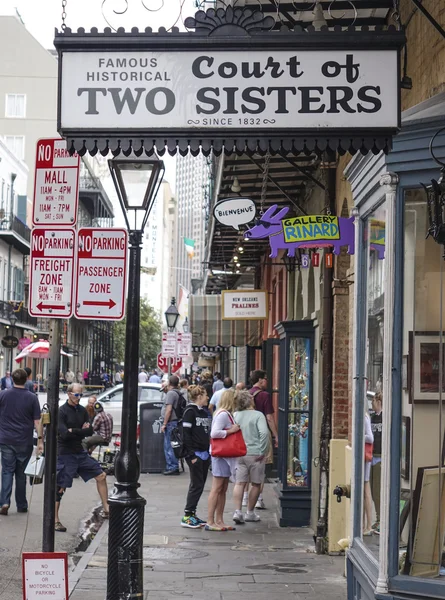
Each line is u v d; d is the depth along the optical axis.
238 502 18.86
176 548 15.81
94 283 10.37
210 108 7.57
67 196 10.22
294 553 15.52
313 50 7.54
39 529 16.78
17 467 18.56
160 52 7.61
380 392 9.70
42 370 105.69
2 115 108.62
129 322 10.08
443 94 9.50
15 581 12.72
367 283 10.81
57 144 10.23
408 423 9.19
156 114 7.59
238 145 7.57
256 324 38.78
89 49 7.63
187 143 7.59
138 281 10.12
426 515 9.16
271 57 7.56
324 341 16.23
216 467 17.86
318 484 16.28
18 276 93.31
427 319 9.25
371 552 9.96
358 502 10.96
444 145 9.02
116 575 9.77
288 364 18.81
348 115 7.51
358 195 11.00
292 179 21.44
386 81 7.52
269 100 7.54
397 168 9.29
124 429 9.99
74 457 17.83
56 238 10.23
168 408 27.77
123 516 9.83
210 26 7.59
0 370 85.62
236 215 17.34
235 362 53.84
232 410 17.89
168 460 27.77
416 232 9.25
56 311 10.18
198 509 20.59
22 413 18.53
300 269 24.66
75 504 20.95
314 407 18.47
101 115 7.61
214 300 39.66
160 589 12.63
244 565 14.41
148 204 10.13
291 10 12.49
